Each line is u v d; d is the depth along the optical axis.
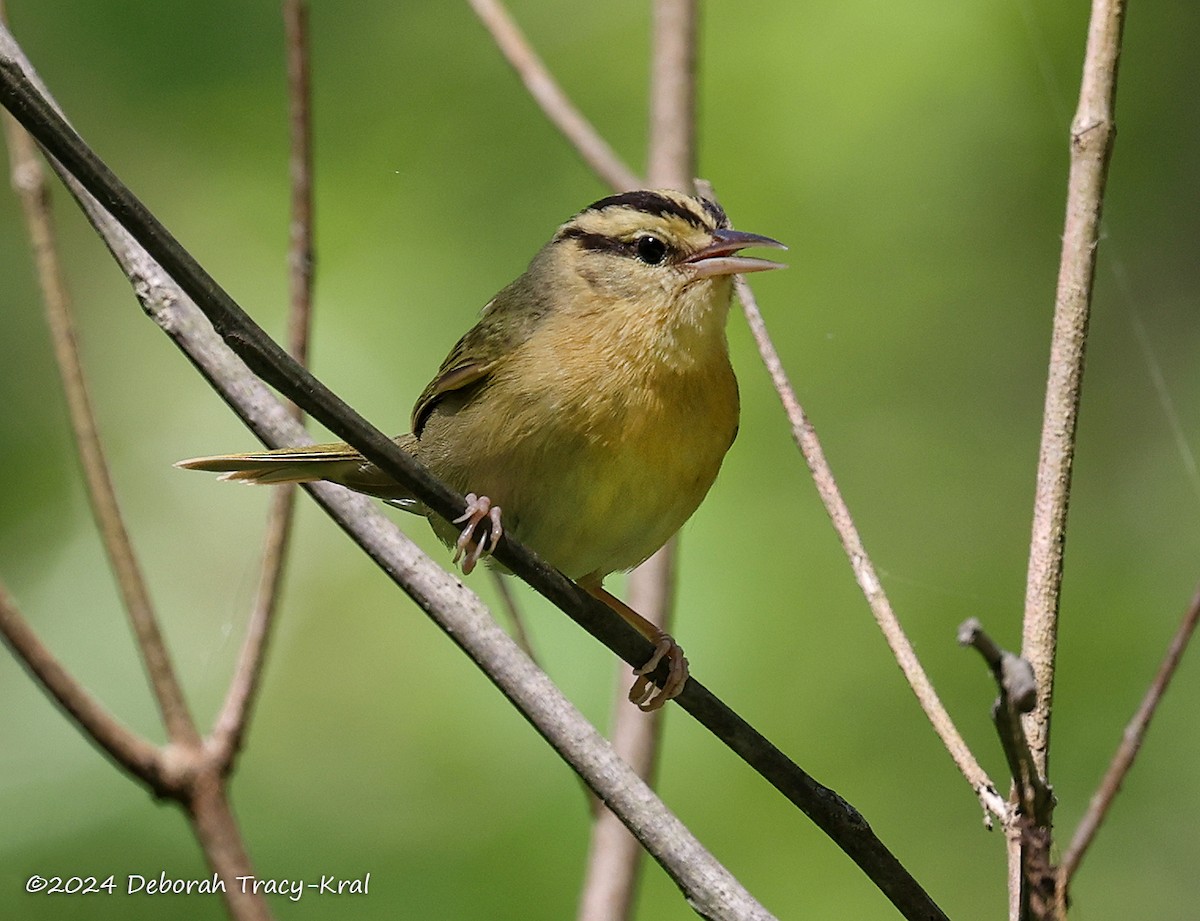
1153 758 11.87
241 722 7.49
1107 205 15.05
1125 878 11.61
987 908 11.20
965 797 11.45
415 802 11.64
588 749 6.38
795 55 13.92
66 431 13.40
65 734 11.60
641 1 14.63
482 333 8.27
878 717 11.73
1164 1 15.39
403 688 12.23
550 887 11.10
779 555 12.20
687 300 7.87
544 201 13.92
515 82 14.31
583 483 7.80
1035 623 5.82
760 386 12.98
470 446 7.94
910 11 13.80
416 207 13.71
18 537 12.91
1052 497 5.93
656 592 9.09
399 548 6.97
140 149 13.78
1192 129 15.01
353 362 12.83
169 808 11.23
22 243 13.98
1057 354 6.05
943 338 13.73
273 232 13.49
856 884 11.04
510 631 11.56
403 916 11.09
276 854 11.45
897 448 13.39
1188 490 13.77
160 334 13.86
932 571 12.94
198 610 12.71
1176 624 12.34
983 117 13.78
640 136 14.22
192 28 14.10
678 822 6.21
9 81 4.98
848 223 13.79
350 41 14.40
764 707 11.59
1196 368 14.45
